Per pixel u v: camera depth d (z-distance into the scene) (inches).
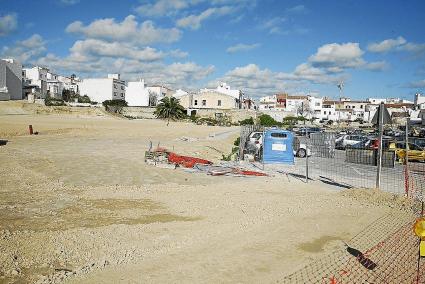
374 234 369.4
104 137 1428.4
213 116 3604.8
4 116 2373.3
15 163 743.1
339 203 496.1
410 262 297.3
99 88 4559.5
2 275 255.0
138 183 605.3
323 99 5654.5
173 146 1185.4
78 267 272.7
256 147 990.4
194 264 283.9
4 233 334.6
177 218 408.8
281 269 280.7
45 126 1749.5
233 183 629.3
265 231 370.0
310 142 1170.0
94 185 577.3
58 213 413.1
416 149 1101.1
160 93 5251.0
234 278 262.7
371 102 5684.1
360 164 970.1
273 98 5974.4
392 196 525.0
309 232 370.9
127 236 342.3
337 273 274.8
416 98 4475.9
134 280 254.4
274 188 596.4
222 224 388.8
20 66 3809.1
